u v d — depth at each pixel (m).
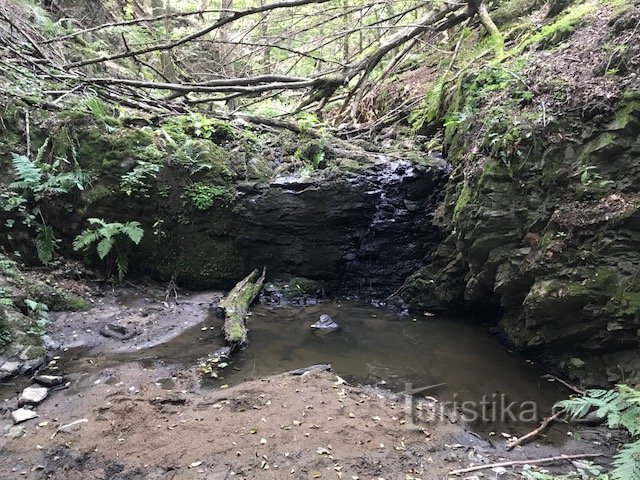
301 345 5.19
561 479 3.06
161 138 6.73
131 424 3.56
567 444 3.56
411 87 9.74
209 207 6.56
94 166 6.25
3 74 6.87
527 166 4.79
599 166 4.39
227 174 6.74
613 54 4.70
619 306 4.03
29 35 8.38
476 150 5.49
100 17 11.76
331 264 6.81
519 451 3.46
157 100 8.26
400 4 11.82
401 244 6.74
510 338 5.29
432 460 3.29
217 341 5.11
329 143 7.43
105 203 6.21
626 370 4.11
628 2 5.32
